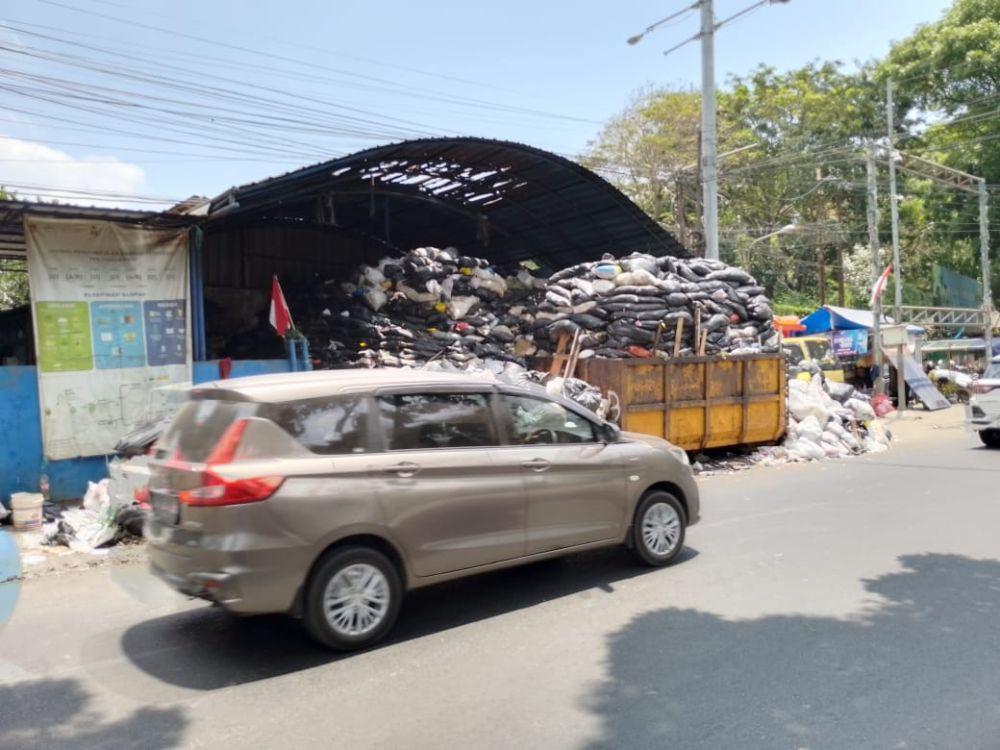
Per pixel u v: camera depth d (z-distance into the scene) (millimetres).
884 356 23438
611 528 5914
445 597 5688
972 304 35250
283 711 3879
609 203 16125
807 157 31688
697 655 4441
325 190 14438
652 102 33469
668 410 11102
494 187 16234
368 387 4902
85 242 9242
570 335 11695
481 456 5184
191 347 10031
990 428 13680
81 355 9172
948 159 33094
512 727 3633
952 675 4102
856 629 4805
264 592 4273
